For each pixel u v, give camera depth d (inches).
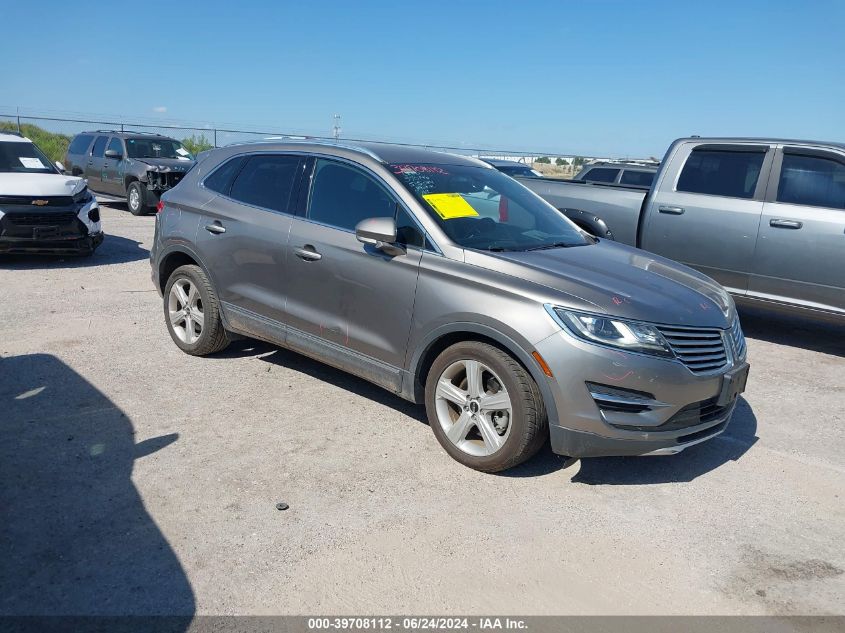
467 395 159.6
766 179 278.1
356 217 181.3
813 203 266.8
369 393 204.2
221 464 157.9
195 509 139.2
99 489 144.9
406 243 169.9
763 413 207.9
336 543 130.2
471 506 145.5
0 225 350.3
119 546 126.0
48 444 163.5
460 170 199.9
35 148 415.2
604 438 145.3
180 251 221.9
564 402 144.8
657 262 189.6
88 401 189.3
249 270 202.7
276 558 124.9
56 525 131.4
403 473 157.9
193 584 116.9
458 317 156.4
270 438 172.2
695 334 152.6
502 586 120.4
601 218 319.9
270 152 209.0
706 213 287.6
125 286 330.6
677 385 146.2
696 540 137.5
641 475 163.8
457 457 162.9
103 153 681.0
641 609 116.5
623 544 134.8
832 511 150.8
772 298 277.1
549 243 185.5
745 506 151.5
